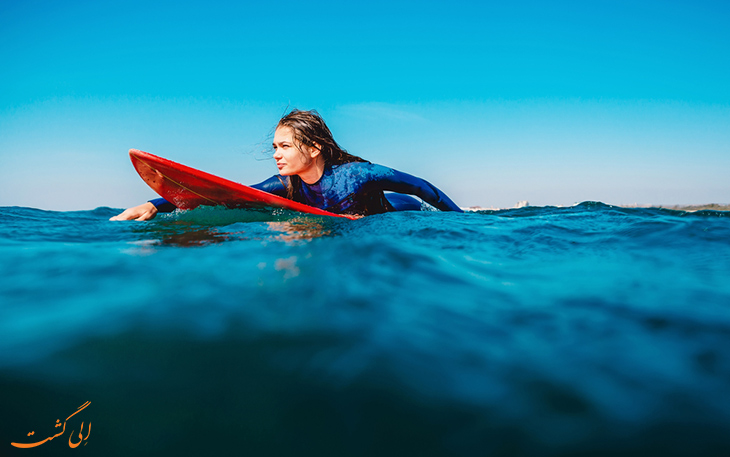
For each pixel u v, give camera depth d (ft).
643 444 1.76
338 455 1.73
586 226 7.14
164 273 3.93
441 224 7.11
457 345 2.58
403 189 11.00
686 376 2.25
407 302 3.27
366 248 4.94
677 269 4.38
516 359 2.42
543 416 1.94
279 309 3.07
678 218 7.43
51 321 2.80
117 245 5.30
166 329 2.70
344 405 1.99
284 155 10.59
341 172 11.05
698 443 1.77
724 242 5.55
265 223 7.73
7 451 1.67
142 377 2.18
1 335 2.59
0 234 6.05
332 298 3.31
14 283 3.58
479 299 3.38
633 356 2.46
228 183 9.08
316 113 10.82
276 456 1.73
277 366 2.30
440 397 2.06
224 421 1.89
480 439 1.80
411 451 1.75
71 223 7.87
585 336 2.72
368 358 2.39
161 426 1.86
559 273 4.24
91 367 2.26
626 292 3.57
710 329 2.79
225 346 2.50
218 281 3.70
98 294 3.33
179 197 9.99
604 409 1.98
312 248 5.02
